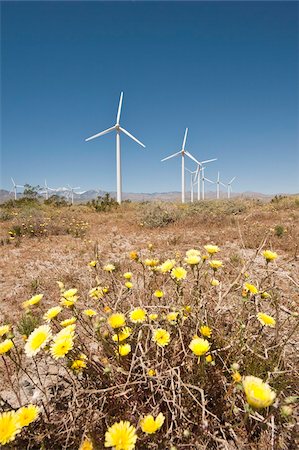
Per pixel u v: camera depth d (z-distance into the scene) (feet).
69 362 5.21
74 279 15.85
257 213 44.96
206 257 7.67
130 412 5.12
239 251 20.90
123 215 56.70
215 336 6.40
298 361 6.41
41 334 5.12
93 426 4.91
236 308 7.70
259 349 6.18
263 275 11.78
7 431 3.90
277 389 5.32
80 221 44.62
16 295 14.82
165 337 5.52
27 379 7.19
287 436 5.02
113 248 26.21
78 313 6.85
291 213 45.03
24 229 36.78
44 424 4.99
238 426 5.05
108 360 5.95
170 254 18.42
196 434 4.88
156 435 4.46
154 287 9.16
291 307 9.09
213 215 40.19
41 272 18.42
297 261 17.49
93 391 4.87
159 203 54.19
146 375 4.99
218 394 5.58
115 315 5.50
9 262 22.12
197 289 7.17
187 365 5.59
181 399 5.22
